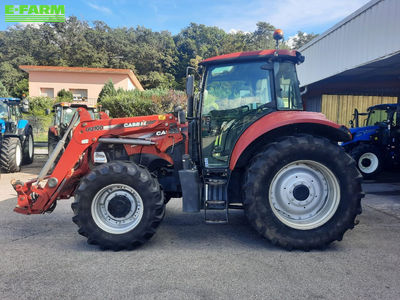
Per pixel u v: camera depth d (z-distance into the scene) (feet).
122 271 8.39
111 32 228.02
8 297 7.11
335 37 25.81
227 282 7.72
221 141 11.28
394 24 18.78
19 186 11.02
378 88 33.94
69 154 11.19
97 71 94.17
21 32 187.52
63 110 33.22
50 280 7.91
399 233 11.37
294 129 10.53
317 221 9.86
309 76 30.99
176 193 12.87
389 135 24.52
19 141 28.25
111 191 10.25
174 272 8.30
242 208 10.71
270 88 10.92
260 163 9.70
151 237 10.57
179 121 10.96
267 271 8.31
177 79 182.29
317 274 8.12
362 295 7.09
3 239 11.14
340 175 9.71
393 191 19.22
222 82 11.23
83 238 11.27
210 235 11.42
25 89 122.62
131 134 11.79
